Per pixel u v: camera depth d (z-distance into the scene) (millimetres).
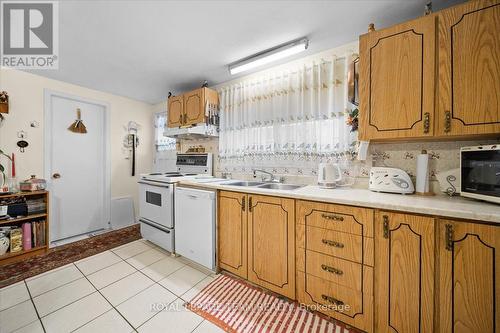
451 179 1338
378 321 1146
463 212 922
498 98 1024
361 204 1171
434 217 1004
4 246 2070
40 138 2482
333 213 1281
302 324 1319
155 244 2506
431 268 1007
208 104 2502
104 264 2066
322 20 1489
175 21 1501
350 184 1776
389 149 1629
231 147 2521
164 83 2711
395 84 1271
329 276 1301
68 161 2785
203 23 1523
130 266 2027
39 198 2412
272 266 1551
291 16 1450
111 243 2594
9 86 2258
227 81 2627
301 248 1411
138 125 3520
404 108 1249
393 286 1101
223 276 1859
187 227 2037
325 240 1311
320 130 1889
